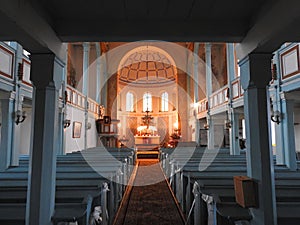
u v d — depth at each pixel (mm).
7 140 6105
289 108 6359
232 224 2689
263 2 2266
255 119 2613
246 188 2484
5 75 5871
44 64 2602
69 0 2246
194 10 2443
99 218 2926
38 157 2521
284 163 6395
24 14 1940
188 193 4266
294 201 2836
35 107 2602
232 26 2662
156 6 2361
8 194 2910
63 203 2740
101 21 2641
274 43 2332
